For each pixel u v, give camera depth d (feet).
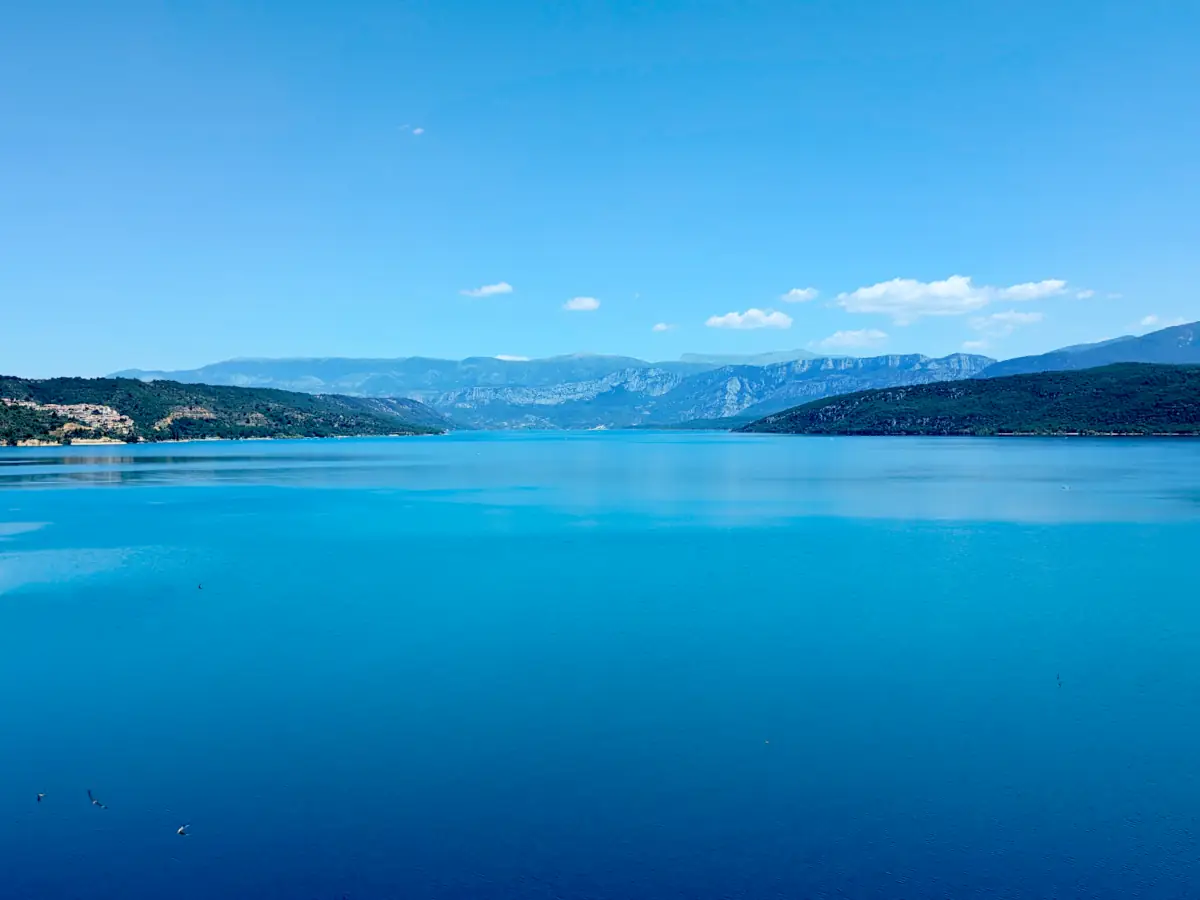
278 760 93.30
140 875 72.90
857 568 196.65
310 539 247.29
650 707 107.76
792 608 157.79
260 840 77.97
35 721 104.27
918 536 245.86
